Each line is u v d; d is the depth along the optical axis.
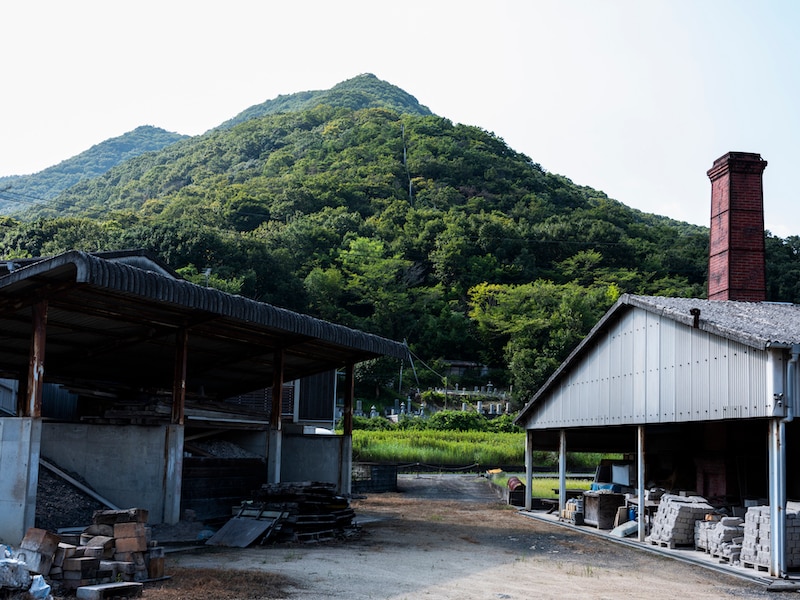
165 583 9.98
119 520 10.09
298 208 132.50
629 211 169.38
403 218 129.50
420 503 26.12
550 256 117.06
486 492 31.72
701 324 14.04
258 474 19.84
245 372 23.02
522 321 90.38
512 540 16.98
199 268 85.56
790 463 16.67
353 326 95.38
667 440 21.16
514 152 181.12
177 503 15.77
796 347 12.04
